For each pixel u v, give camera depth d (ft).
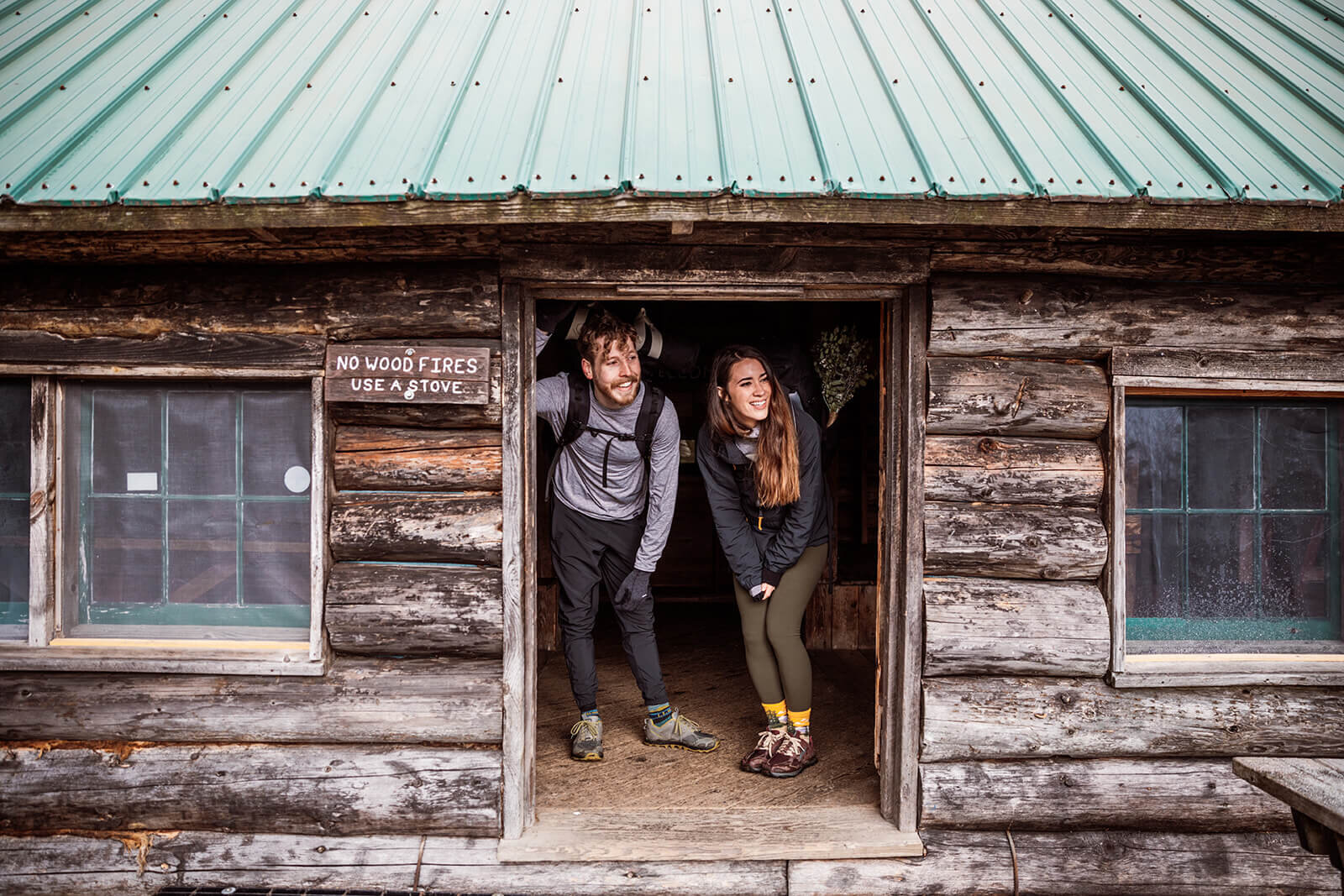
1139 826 10.28
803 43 11.15
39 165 8.37
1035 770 10.19
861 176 8.09
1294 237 9.72
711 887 10.05
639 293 9.94
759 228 9.42
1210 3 12.59
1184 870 10.22
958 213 8.07
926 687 10.13
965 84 10.14
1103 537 10.05
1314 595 10.52
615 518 12.04
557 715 14.07
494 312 9.73
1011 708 10.10
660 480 11.53
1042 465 10.05
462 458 9.96
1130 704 10.12
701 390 20.83
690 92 9.85
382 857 10.08
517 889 10.00
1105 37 11.47
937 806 10.11
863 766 12.07
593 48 11.09
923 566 10.17
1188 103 9.78
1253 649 10.46
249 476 10.28
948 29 11.64
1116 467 9.98
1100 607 10.07
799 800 11.02
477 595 9.99
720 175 8.05
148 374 9.88
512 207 8.00
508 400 9.90
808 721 11.99
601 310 11.35
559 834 10.21
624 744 12.82
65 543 10.24
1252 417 10.46
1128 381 9.89
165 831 10.23
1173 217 8.14
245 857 10.11
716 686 15.57
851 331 12.05
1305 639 10.52
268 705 10.02
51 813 10.09
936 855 10.14
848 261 9.70
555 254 9.62
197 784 10.02
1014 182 8.07
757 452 10.67
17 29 11.31
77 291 9.80
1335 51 10.93
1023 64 10.71
